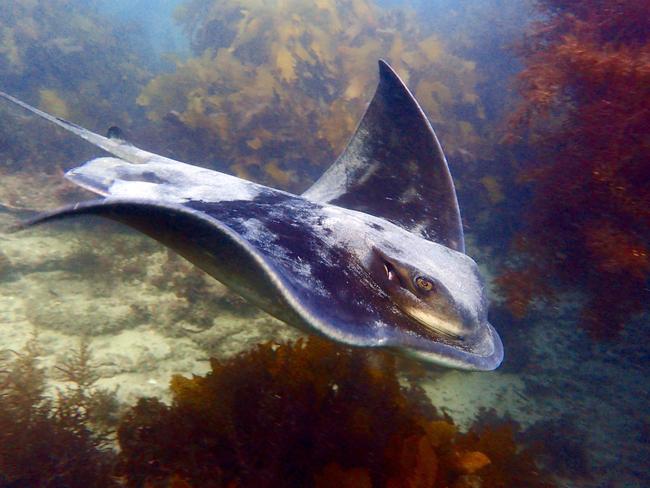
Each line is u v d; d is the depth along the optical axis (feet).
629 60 3.11
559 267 3.65
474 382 3.89
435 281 1.94
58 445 2.22
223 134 5.68
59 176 5.46
